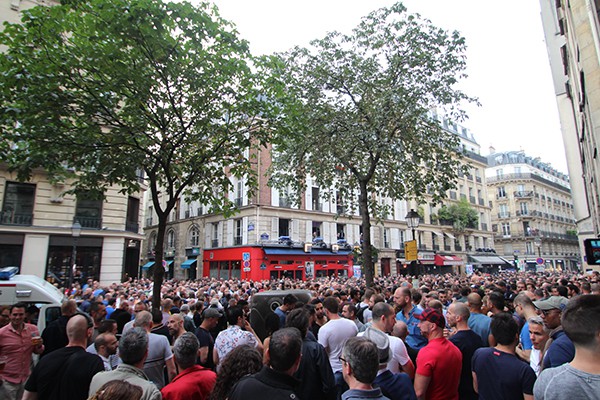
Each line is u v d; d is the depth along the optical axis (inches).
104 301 377.4
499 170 2470.5
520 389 115.2
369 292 269.4
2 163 718.5
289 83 461.4
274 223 1152.8
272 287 609.3
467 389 149.0
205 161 331.9
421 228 1582.2
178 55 279.0
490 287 397.7
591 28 304.5
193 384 126.6
